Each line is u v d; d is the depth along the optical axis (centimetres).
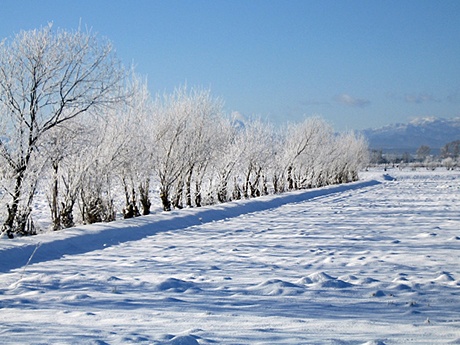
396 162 19862
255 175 4169
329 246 1527
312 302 838
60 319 728
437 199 3659
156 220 2078
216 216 2491
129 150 2234
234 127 3841
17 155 1672
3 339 614
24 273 1137
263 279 1045
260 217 2552
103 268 1193
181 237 1798
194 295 896
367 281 994
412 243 1557
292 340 610
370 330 662
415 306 806
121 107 2034
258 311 778
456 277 1032
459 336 628
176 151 2761
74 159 1966
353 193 4691
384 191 4953
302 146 5088
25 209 1750
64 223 1980
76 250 1492
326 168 5981
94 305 820
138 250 1498
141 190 2542
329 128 6184
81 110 1791
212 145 3014
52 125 1731
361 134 8338
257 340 610
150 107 2661
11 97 1666
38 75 1697
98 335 633
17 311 780
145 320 722
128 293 915
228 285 986
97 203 2122
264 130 4181
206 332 648
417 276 1047
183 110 2825
